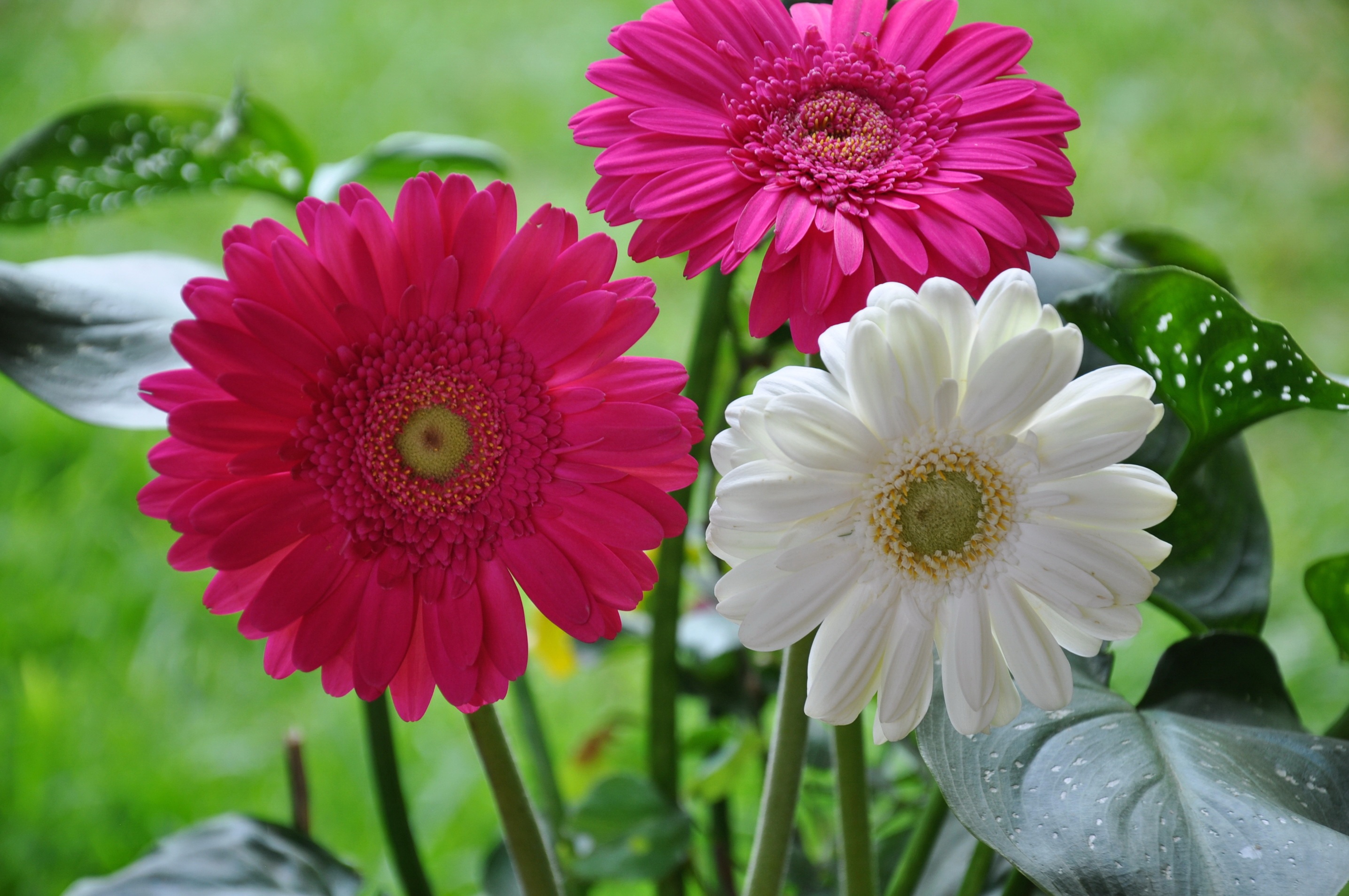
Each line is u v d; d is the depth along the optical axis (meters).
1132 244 0.67
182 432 0.48
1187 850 0.48
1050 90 0.52
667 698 0.63
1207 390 0.55
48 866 1.03
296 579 0.49
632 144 0.51
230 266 0.48
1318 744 0.51
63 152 0.67
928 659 0.48
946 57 0.52
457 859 1.05
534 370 0.49
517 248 0.49
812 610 0.47
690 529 0.68
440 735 1.18
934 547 0.47
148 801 1.08
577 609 0.50
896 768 0.70
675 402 0.49
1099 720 0.51
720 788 0.65
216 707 1.20
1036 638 0.47
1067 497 0.47
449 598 0.50
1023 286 0.47
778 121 0.51
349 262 0.49
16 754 1.10
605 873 0.62
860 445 0.47
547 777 0.67
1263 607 0.57
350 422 0.49
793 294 0.50
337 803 1.10
